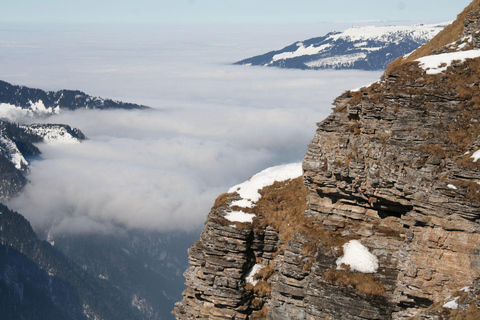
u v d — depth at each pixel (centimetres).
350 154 5628
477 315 4209
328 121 5862
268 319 5888
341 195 5756
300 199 6481
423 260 4831
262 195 6662
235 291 6197
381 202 5481
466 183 4703
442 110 5272
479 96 5203
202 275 6419
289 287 5625
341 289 5222
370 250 5431
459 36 6253
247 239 6294
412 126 5316
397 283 5094
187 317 6619
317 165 5784
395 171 5241
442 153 5072
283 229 6344
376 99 5575
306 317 5366
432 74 5441
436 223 4825
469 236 4691
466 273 4653
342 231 5700
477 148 4988
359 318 5106
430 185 4981
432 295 4753
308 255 5553
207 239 6450
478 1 6575
